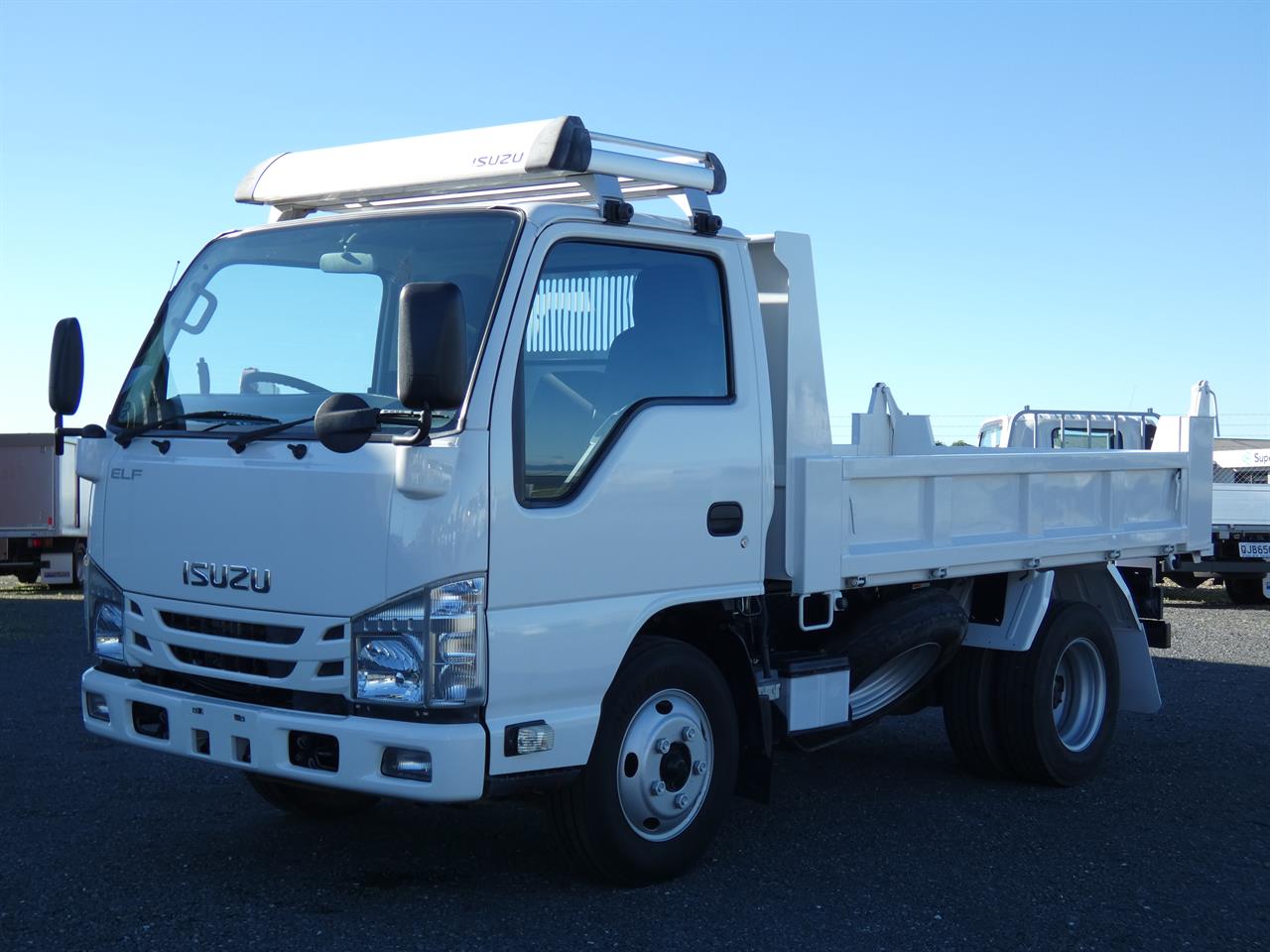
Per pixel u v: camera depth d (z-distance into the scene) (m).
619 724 5.25
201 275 5.80
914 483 6.55
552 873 5.65
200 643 5.11
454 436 4.71
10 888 5.35
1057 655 7.52
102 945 4.71
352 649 4.73
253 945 4.73
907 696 7.22
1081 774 7.64
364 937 4.84
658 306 5.50
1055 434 17.77
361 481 4.74
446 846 6.04
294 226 5.63
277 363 5.36
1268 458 20.86
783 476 6.00
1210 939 5.09
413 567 4.65
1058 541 7.40
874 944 4.92
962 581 7.49
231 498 5.05
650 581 5.31
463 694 4.69
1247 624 17.19
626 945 4.82
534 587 4.89
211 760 5.05
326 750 4.81
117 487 5.48
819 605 6.34
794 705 6.03
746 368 5.80
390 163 5.73
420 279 5.11
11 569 22.19
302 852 5.92
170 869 5.64
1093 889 5.68
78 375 5.59
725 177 5.91
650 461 5.32
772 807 7.02
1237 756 8.52
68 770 7.56
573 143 5.21
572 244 5.17
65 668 12.00
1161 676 11.96
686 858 5.54
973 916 5.27
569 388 5.10
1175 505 8.55
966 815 6.92
